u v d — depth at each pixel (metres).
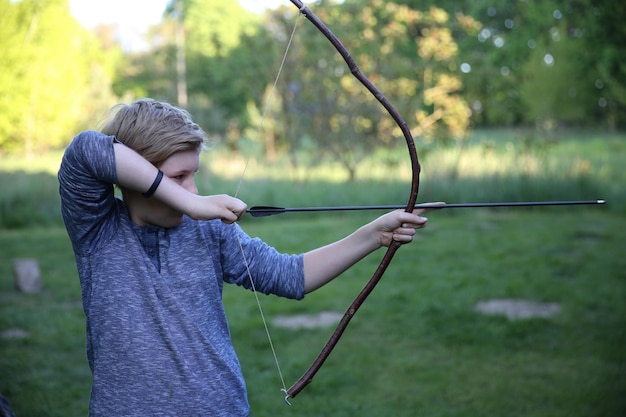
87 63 18.48
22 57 13.02
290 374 4.45
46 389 4.20
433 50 13.59
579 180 11.30
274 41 13.41
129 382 1.61
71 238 1.68
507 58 22.73
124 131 1.68
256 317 5.66
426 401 3.98
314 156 12.84
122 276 1.64
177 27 26.31
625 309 5.64
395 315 5.65
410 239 1.83
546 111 19.72
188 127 1.70
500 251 7.99
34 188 11.16
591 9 15.38
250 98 17.50
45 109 13.51
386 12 13.34
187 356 1.62
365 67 12.86
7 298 6.34
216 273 1.74
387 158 12.77
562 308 5.68
